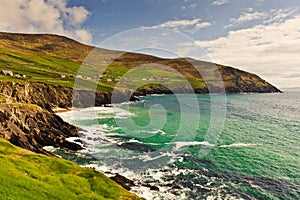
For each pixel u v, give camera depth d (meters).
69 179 25.73
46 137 53.69
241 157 45.34
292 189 34.12
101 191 25.36
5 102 61.22
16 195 19.16
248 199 31.55
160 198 30.61
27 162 28.27
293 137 60.50
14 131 51.34
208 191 32.97
